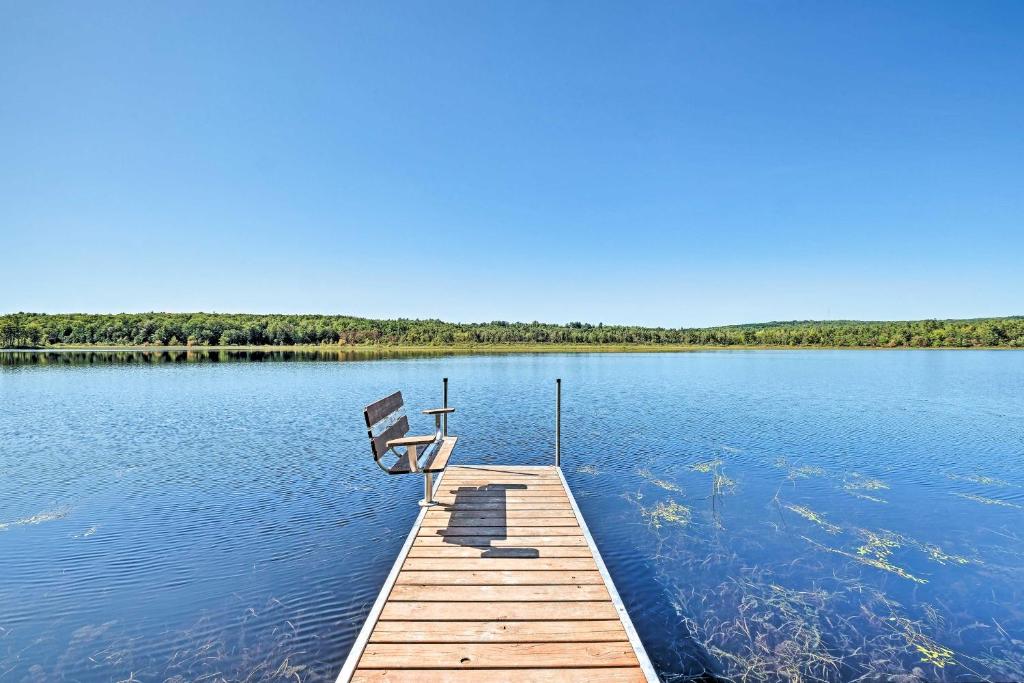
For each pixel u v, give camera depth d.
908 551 6.46
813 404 19.47
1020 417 16.62
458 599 4.05
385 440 6.16
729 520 7.52
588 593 4.16
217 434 13.80
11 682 3.99
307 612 5.02
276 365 43.06
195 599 5.26
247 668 4.17
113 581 5.66
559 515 5.93
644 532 7.06
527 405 18.97
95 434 13.83
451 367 40.50
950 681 4.09
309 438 13.33
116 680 4.02
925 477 9.82
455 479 7.48
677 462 10.83
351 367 40.50
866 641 4.59
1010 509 8.01
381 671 3.21
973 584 5.62
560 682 3.14
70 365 43.44
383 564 6.07
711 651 4.45
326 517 7.63
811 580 5.71
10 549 6.46
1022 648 4.52
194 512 7.80
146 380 29.20
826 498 8.53
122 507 8.04
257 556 6.28
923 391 23.92
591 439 13.02
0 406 19.03
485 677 3.17
